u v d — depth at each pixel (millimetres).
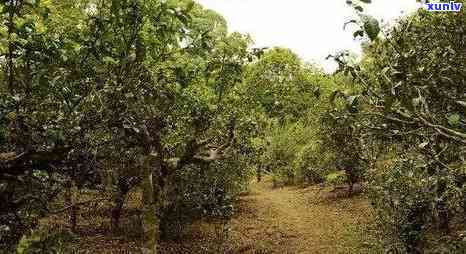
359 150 19750
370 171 13195
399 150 9484
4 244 4723
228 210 16594
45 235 3547
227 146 7996
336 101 12336
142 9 4438
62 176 5023
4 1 4371
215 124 9852
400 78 3777
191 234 17156
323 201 24266
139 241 14570
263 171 40062
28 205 4855
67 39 4766
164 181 6895
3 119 4500
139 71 5043
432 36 6727
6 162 4375
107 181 5852
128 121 5035
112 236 14930
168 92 5938
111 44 4723
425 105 4070
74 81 4703
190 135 9539
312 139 28484
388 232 11875
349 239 16188
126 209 18469
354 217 19609
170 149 9469
